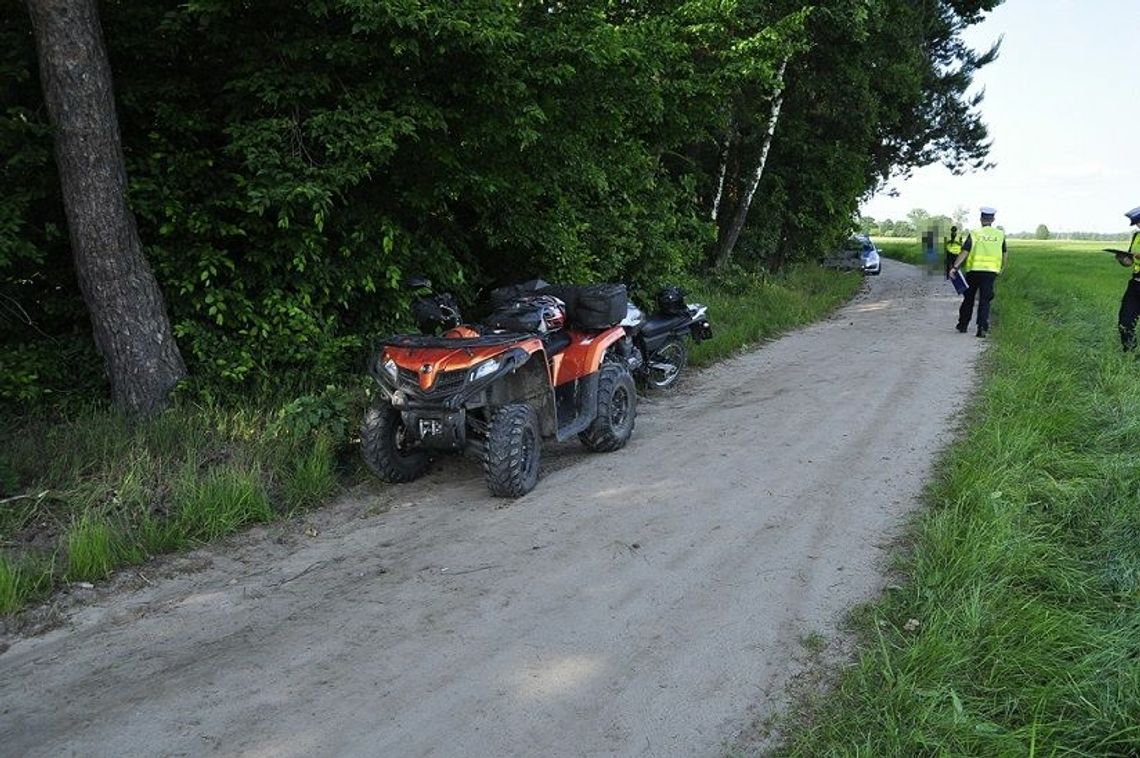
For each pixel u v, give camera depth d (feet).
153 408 22.49
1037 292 62.28
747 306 53.16
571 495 20.52
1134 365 31.78
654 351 32.04
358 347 26.11
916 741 10.54
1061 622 13.04
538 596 15.16
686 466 22.57
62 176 21.61
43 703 12.20
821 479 21.02
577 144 29.91
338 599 15.34
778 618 14.14
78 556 16.16
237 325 24.48
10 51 22.41
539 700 11.97
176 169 23.40
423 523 19.07
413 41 21.99
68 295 24.63
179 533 17.88
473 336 21.18
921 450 23.07
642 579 15.75
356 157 23.17
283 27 23.57
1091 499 18.30
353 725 11.45
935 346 40.47
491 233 31.83
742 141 68.64
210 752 10.95
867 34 63.26
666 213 46.55
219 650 13.60
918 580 14.83
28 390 21.88
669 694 12.06
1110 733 10.70
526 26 26.50
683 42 37.99
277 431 22.03
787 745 10.91
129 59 24.32
